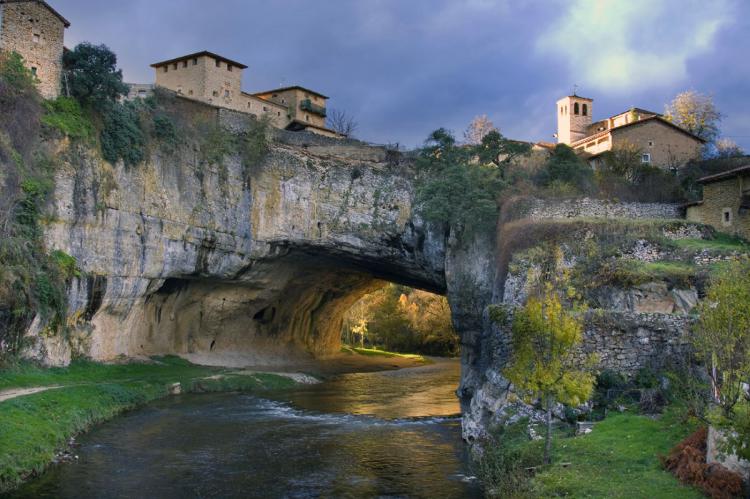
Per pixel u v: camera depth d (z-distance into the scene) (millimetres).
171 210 43844
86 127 37531
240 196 48812
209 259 47188
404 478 19188
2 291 28688
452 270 44188
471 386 38844
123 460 21234
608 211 38594
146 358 44750
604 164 48062
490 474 17688
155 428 27000
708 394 16906
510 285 29844
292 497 17375
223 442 24484
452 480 18891
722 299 14227
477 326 42375
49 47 37781
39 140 33719
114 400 31031
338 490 17984
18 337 31078
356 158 53938
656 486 13844
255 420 29766
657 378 20281
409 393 42625
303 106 75188
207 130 48156
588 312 21484
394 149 54531
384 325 89312
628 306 25188
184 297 49844
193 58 63719
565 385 16969
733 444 12172
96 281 37625
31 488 17672
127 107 41906
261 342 60406
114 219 39156
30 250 31938
